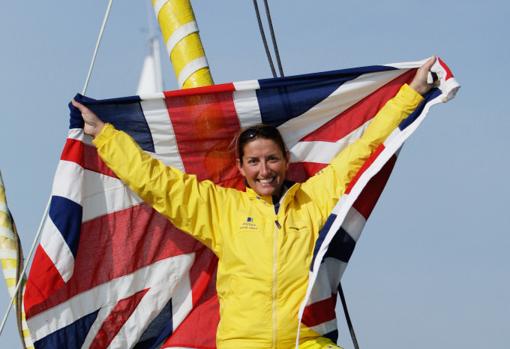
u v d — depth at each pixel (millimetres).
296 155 12312
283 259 11312
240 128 12164
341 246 12008
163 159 12180
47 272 11633
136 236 12125
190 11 13453
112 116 11820
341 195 11609
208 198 11594
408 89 11852
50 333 11828
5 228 12164
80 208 11727
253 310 11250
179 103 11953
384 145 11609
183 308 12289
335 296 12008
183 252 12258
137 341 12250
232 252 11398
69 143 11711
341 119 12227
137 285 12188
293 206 11680
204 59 13422
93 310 12047
